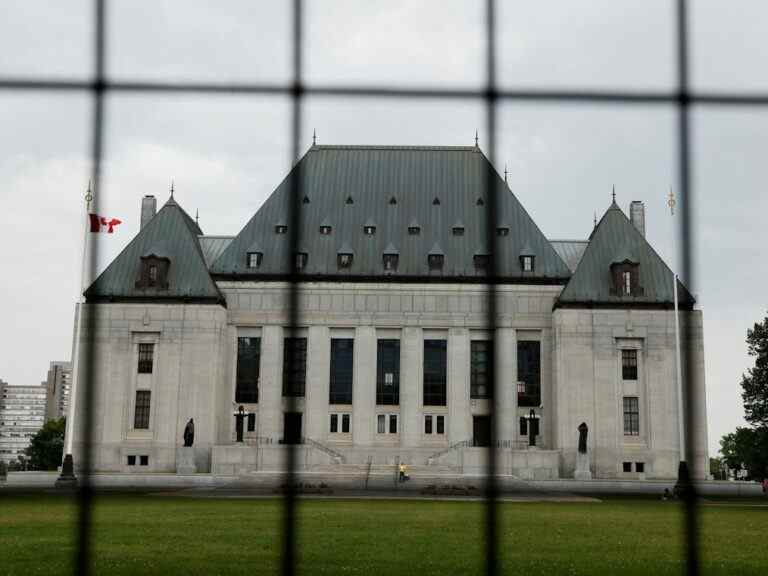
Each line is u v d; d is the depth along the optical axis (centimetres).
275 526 3556
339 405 10194
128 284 10131
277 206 10925
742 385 10262
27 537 3067
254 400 10275
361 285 10331
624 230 10431
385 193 10988
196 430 9812
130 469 9750
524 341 10288
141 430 9894
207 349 9956
